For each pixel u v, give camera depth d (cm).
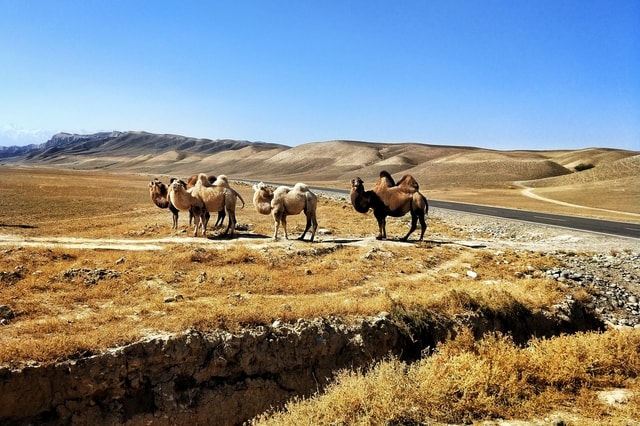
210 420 894
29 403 786
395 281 1469
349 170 19050
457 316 1198
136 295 1184
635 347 895
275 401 955
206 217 2005
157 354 892
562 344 912
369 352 1055
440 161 15912
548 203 5753
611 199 6012
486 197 6806
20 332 902
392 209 2122
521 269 1775
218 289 1275
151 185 2272
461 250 2048
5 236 1803
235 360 952
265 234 2161
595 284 1697
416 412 678
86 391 821
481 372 758
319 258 1683
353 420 674
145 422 853
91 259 1423
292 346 1004
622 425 628
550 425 648
